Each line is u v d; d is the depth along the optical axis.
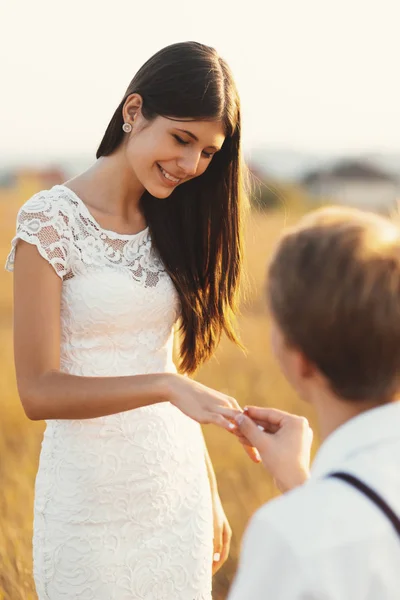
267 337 10.34
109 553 2.46
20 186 46.25
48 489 2.49
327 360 1.32
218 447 5.36
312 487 1.26
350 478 1.24
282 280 1.35
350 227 1.33
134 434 2.49
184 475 2.59
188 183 2.63
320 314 1.29
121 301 2.45
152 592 2.51
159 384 2.09
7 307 14.85
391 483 1.24
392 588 1.18
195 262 2.68
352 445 1.30
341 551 1.17
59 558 2.46
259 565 1.20
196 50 2.38
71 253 2.38
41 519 2.50
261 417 1.75
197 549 2.61
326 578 1.15
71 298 2.42
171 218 2.64
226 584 3.59
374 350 1.28
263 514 1.23
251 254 20.41
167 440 2.55
